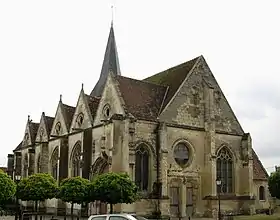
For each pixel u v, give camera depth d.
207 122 53.34
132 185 40.25
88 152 52.81
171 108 51.31
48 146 66.12
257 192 61.00
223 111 56.47
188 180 50.84
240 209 54.34
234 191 55.19
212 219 49.16
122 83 51.31
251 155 56.47
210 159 52.00
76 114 58.38
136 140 47.25
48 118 71.62
